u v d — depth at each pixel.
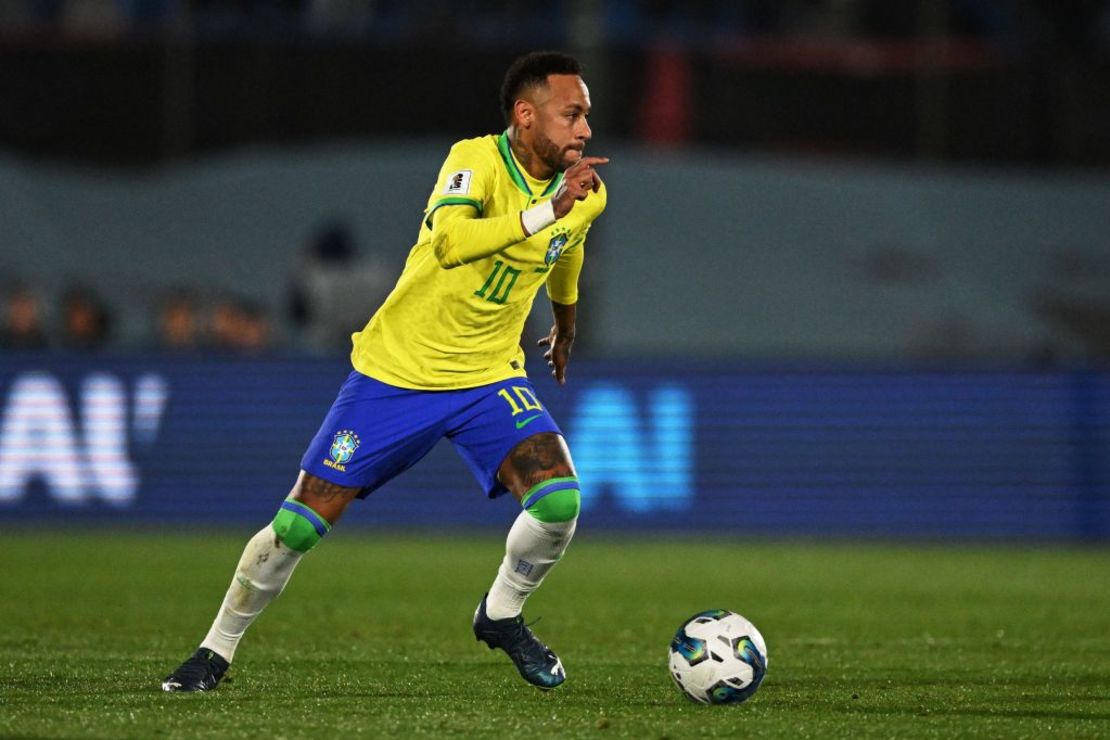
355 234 73.12
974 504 54.78
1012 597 35.34
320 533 18.98
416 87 75.81
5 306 65.50
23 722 16.47
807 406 55.22
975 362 55.12
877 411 55.19
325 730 16.27
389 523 55.09
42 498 55.25
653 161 79.44
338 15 75.94
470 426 19.17
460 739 15.93
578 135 18.72
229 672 21.31
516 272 18.70
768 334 72.94
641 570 41.81
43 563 41.50
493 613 19.69
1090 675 22.25
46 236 72.06
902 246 78.19
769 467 55.12
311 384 56.22
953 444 55.00
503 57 75.81
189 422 55.97
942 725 17.39
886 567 43.59
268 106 75.81
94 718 16.80
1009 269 76.62
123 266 71.56
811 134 78.88
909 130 78.44
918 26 77.81
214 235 73.12
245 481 55.91
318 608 31.47
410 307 18.86
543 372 55.06
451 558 44.94
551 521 18.86
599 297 72.31
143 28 75.00
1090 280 76.94
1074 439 54.75
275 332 68.62
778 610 32.31
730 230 78.25
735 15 78.19
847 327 73.88
